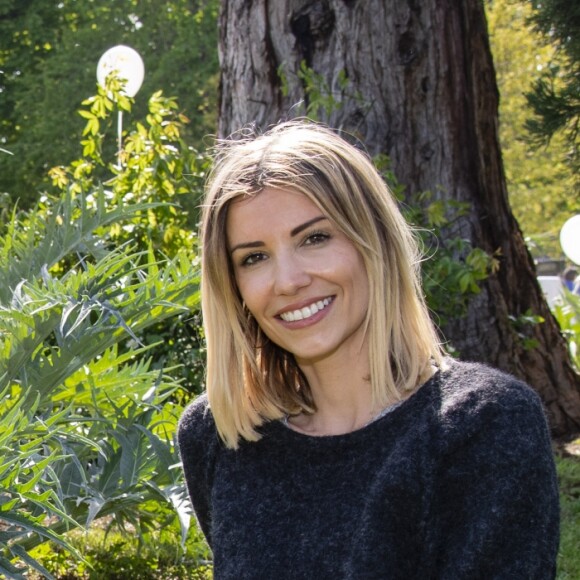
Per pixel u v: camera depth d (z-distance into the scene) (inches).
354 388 76.5
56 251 145.5
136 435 127.0
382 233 74.5
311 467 74.2
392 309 73.6
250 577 73.2
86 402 133.9
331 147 74.5
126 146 280.7
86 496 115.6
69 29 910.4
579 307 339.0
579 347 327.3
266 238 74.7
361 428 72.8
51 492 101.2
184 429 84.2
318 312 75.1
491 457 66.6
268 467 76.2
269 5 253.4
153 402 132.6
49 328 122.7
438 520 67.9
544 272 886.4
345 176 73.6
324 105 236.4
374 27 251.0
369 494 69.8
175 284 128.1
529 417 67.8
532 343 266.7
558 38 308.3
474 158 265.3
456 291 228.5
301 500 73.8
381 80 252.4
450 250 238.2
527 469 66.1
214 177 80.7
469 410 68.4
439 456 68.0
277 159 74.1
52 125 836.6
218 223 77.0
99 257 146.8
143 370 135.2
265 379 81.0
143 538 144.5
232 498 77.0
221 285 79.4
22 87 901.2
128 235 258.4
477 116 267.1
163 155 266.2
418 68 254.2
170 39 900.6
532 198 869.8
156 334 239.8
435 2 255.9
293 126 79.5
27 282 130.7
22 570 105.7
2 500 105.7
